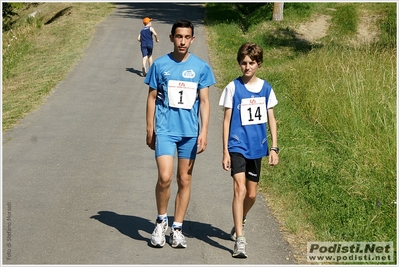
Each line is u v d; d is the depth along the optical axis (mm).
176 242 7887
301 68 20766
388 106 14680
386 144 12562
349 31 34594
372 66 17672
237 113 7738
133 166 11984
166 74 7719
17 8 46719
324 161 12359
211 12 38719
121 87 20688
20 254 7660
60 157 12609
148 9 41219
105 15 37906
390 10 37312
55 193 10250
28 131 14945
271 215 9180
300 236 8406
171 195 10258
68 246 7949
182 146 7840
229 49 28250
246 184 7969
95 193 10273
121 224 8828
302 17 36344
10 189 10461
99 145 13609
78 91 19875
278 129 14680
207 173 11602
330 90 16766
